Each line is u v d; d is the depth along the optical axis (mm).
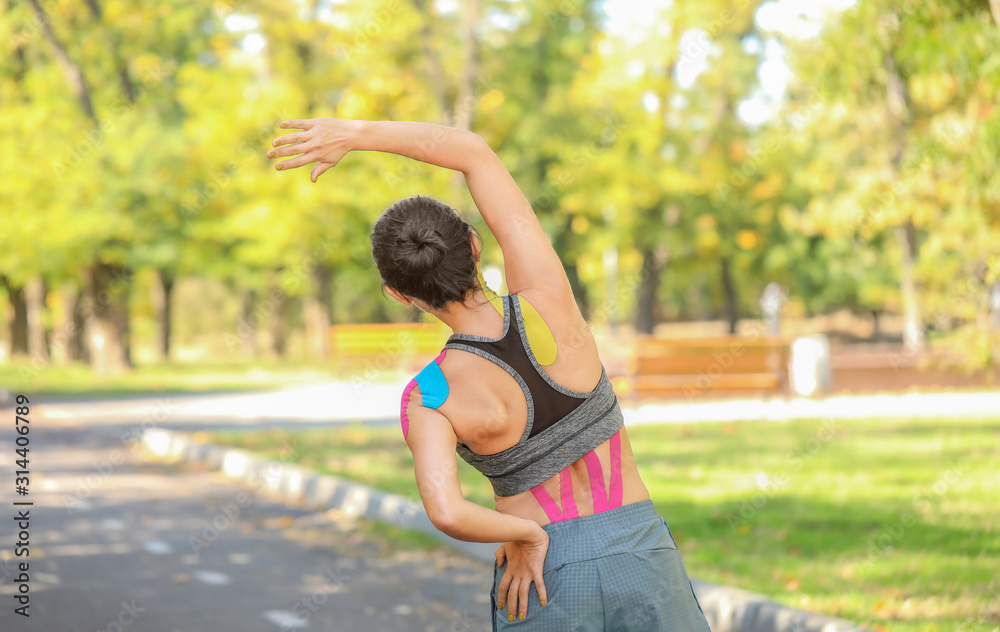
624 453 2092
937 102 7070
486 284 2102
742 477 8375
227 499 8594
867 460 8922
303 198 19797
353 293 46594
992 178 7121
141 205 22000
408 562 6406
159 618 5137
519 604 1982
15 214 21156
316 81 19859
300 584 5867
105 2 22703
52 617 5117
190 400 17812
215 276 32750
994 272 7934
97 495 8766
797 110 16703
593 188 21875
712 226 27172
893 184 10828
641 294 30156
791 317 42812
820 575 5348
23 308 33531
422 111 19234
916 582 5098
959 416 11883
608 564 1965
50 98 21984
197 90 20391
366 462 9719
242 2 19016
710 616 4844
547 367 2023
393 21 17375
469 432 1988
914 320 19625
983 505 6875
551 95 23516
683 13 19094
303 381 22109
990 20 6215
